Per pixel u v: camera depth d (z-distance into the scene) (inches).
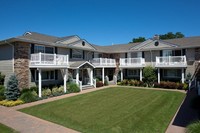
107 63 1123.3
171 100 610.2
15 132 329.1
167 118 412.2
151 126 362.6
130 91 828.0
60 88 770.8
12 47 698.2
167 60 938.1
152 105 542.9
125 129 349.4
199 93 619.8
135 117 424.5
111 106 539.2
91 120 406.9
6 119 415.5
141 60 1040.2
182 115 432.1
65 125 374.0
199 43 881.5
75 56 965.2
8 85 611.5
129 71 1155.9
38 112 477.1
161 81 973.8
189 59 903.1
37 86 744.3
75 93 782.5
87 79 1029.8
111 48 1317.7
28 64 714.2
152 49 1026.7
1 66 762.8
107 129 350.6
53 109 507.8
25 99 602.2
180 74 952.3
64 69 788.0
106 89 901.8
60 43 856.9
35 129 347.9
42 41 751.7
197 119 389.4
